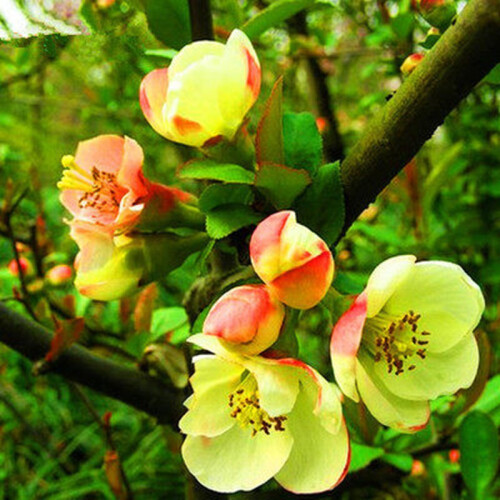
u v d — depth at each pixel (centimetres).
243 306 17
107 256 20
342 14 58
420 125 17
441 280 18
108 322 45
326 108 49
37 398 67
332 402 17
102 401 70
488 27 16
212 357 18
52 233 57
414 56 22
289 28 51
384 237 47
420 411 19
